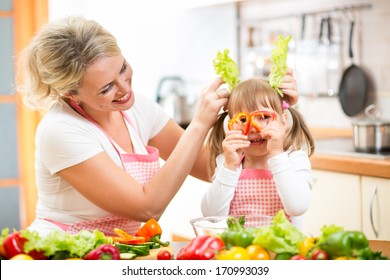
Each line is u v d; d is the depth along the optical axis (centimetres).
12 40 446
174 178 190
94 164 189
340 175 309
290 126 214
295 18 403
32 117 452
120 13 471
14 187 452
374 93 365
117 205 189
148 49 480
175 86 487
